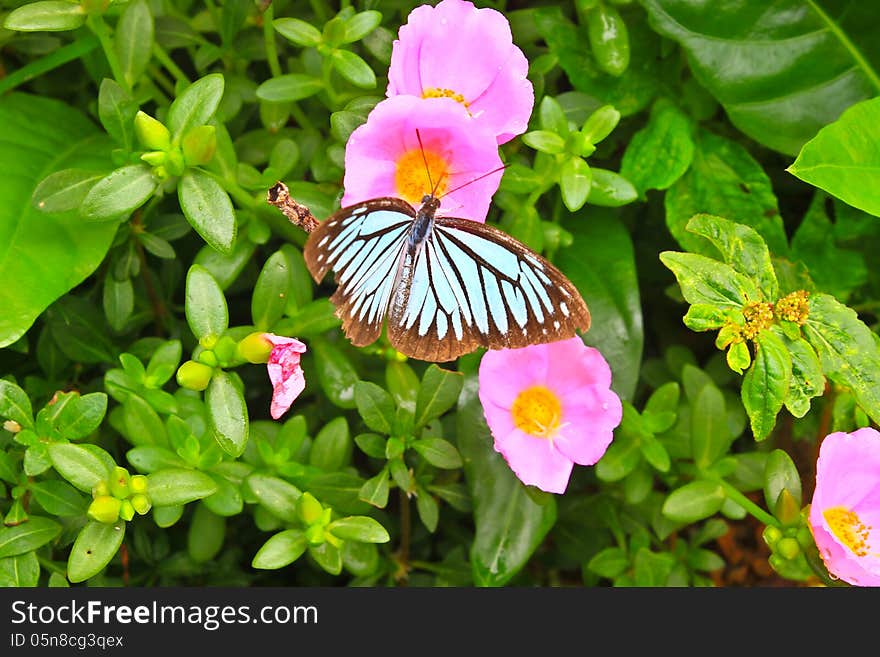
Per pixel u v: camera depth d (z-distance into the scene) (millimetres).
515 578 789
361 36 701
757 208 755
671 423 725
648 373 782
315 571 777
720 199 757
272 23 707
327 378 723
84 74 770
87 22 689
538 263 652
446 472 758
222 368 677
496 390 695
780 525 690
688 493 709
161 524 685
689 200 758
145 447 683
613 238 748
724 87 750
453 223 660
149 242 731
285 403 673
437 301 669
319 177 733
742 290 685
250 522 774
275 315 698
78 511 693
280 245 788
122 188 670
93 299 761
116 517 665
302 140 745
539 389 700
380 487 704
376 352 725
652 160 754
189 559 750
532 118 733
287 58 772
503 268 659
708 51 747
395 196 682
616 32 736
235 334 695
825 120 750
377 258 664
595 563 748
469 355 727
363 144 674
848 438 681
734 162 759
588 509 767
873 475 685
